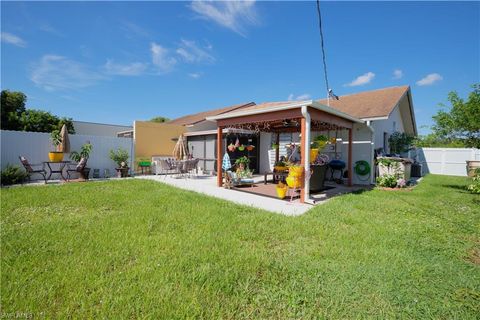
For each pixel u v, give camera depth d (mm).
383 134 12555
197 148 15961
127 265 2816
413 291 2375
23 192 7004
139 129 16281
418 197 7152
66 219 4496
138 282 2445
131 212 5035
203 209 5352
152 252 3125
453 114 7594
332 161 10688
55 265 2750
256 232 3949
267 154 15406
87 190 7582
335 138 10016
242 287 2420
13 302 2125
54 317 1977
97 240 3482
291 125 10391
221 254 3100
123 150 12516
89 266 2734
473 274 2723
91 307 2084
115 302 2125
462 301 2240
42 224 4152
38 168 9992
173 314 2004
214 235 3758
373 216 5027
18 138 9531
